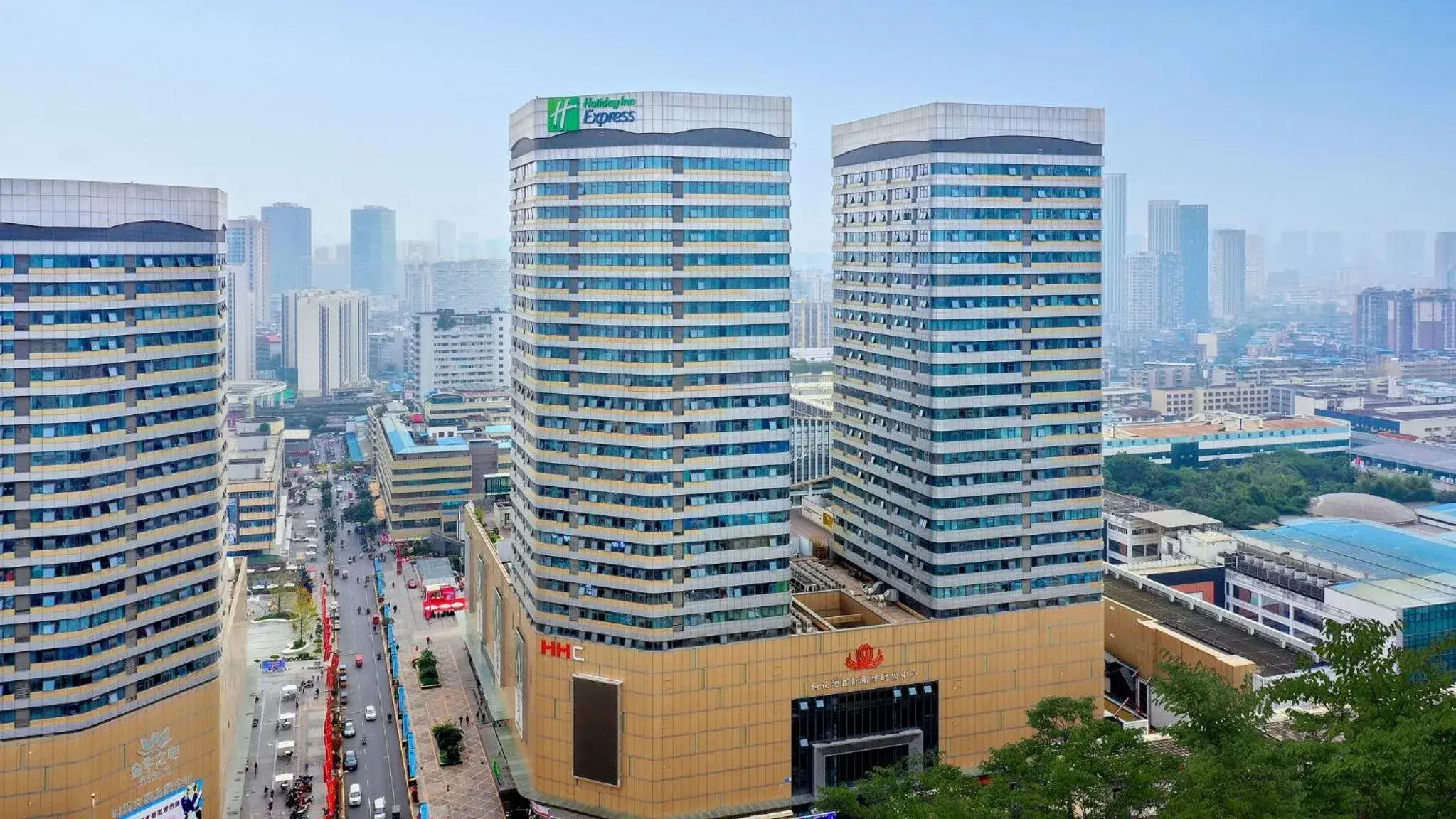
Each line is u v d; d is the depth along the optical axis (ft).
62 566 519.60
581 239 608.60
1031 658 651.25
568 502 615.98
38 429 517.14
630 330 599.57
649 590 596.29
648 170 595.06
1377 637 380.78
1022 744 434.30
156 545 556.92
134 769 545.03
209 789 588.09
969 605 650.43
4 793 515.91
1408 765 314.76
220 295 590.55
